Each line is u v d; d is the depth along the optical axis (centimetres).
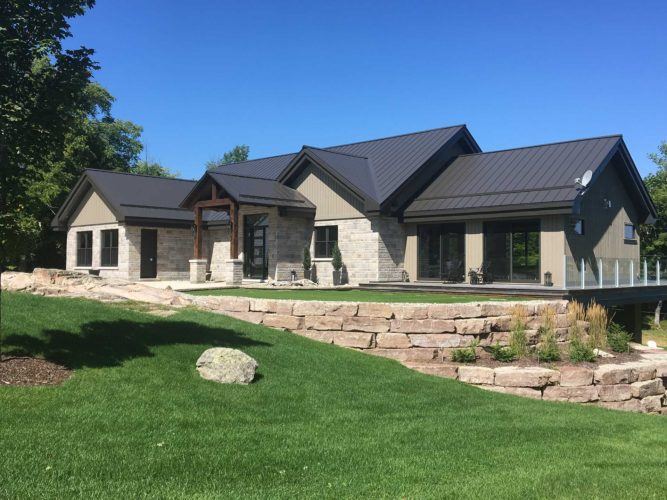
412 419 807
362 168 2550
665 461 684
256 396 812
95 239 3003
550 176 2139
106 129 4241
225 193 2475
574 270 1794
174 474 536
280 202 2433
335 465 597
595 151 2189
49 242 3481
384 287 2139
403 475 580
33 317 1005
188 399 750
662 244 3725
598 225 2262
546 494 544
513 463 648
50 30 798
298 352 1073
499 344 1252
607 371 1159
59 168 3253
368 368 1065
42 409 654
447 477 583
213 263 3019
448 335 1227
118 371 809
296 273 2538
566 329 1367
